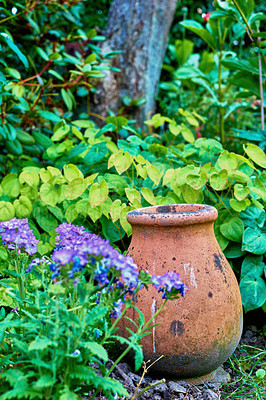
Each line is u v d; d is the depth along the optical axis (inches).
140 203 76.8
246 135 96.8
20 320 52.4
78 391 47.6
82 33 119.3
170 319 55.0
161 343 55.4
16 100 102.1
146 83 142.9
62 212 85.1
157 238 58.0
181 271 56.0
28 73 118.6
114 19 145.3
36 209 83.0
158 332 55.4
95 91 135.6
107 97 139.5
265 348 74.4
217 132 142.9
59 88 124.9
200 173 77.3
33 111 107.5
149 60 143.2
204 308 55.3
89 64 103.1
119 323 60.2
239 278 83.3
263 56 101.7
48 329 47.6
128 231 75.2
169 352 55.4
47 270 56.5
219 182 74.6
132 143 87.9
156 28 143.6
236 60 105.3
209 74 152.4
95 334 51.9
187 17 230.1
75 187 74.4
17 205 80.0
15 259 56.6
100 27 199.3
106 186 72.1
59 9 124.0
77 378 44.3
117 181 81.5
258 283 75.9
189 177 74.6
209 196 82.2
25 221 58.5
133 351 59.2
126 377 58.4
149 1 140.9
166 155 93.4
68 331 42.4
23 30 115.5
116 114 140.8
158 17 143.2
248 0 98.0
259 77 103.7
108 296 46.5
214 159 90.7
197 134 137.5
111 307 47.7
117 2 147.1
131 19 141.2
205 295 55.7
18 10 102.6
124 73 141.5
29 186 84.2
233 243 80.5
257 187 76.6
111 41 143.7
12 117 95.9
